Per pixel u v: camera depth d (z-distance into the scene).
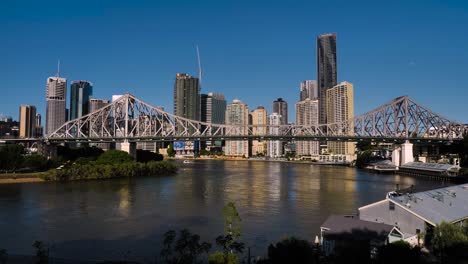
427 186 116.62
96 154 191.62
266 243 48.88
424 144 198.00
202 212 69.56
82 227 57.53
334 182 128.62
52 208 73.00
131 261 41.19
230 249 43.16
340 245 40.97
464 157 158.75
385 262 35.12
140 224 59.72
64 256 43.56
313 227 57.38
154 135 179.25
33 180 121.19
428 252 38.84
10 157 133.62
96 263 37.47
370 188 109.38
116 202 80.75
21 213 67.69
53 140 168.38
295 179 140.62
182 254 37.25
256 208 73.44
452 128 192.00
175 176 151.12
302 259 35.62
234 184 119.75
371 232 41.50
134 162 153.50
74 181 123.69
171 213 68.56
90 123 182.50
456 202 52.03
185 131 181.12
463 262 34.25
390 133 191.25
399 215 45.59
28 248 46.62
